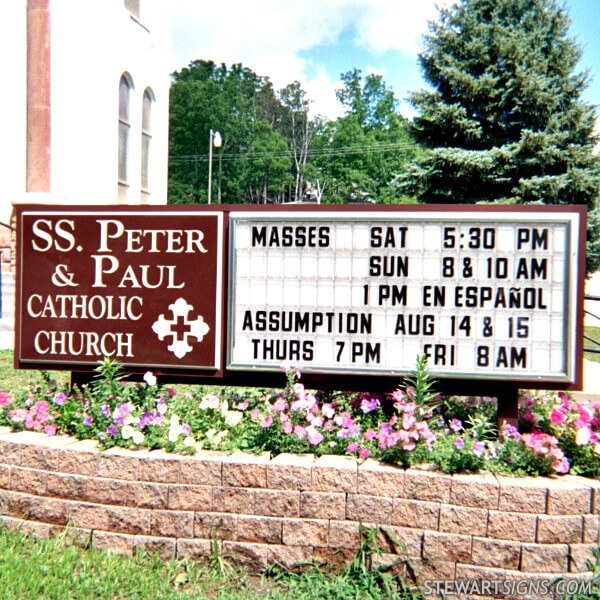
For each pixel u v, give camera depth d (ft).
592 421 14.15
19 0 41.14
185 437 13.87
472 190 79.30
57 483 13.78
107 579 12.14
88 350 15.65
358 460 13.12
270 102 262.88
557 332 14.06
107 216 15.58
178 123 221.87
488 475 12.52
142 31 50.80
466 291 14.23
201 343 15.26
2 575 11.85
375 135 235.61
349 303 14.57
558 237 14.01
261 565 12.85
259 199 250.98
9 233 41.16
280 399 14.46
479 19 81.41
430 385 14.06
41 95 40.34
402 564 12.35
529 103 75.92
